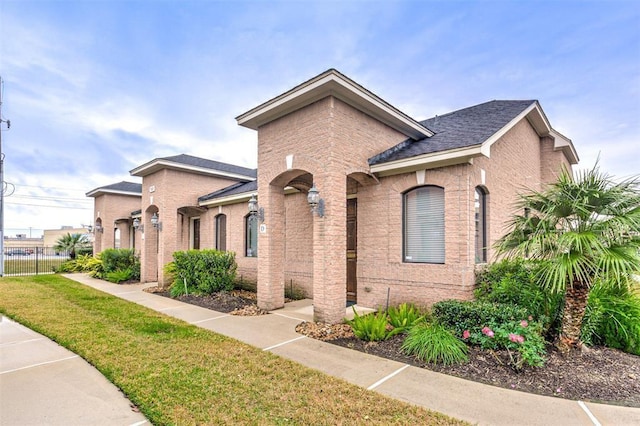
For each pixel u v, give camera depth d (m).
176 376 4.45
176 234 13.88
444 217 7.66
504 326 5.01
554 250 4.82
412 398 3.92
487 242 8.28
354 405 3.73
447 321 5.73
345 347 5.77
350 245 9.89
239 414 3.53
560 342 5.17
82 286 13.05
